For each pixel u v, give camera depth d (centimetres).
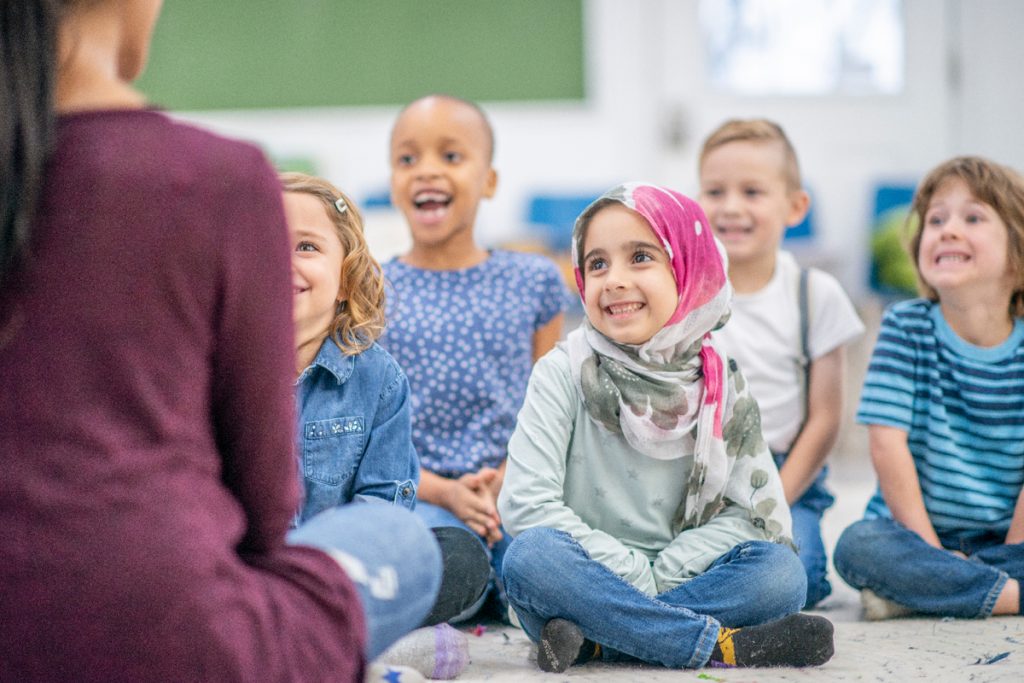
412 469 144
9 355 74
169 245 76
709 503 140
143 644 74
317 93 446
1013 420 169
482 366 183
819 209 436
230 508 80
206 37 445
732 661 127
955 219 171
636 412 137
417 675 102
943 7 430
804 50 436
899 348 174
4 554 73
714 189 194
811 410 188
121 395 75
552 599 128
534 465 138
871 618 161
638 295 137
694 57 438
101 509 74
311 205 139
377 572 88
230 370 81
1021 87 429
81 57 79
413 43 441
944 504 170
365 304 144
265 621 78
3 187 72
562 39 439
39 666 74
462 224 192
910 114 435
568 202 411
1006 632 149
